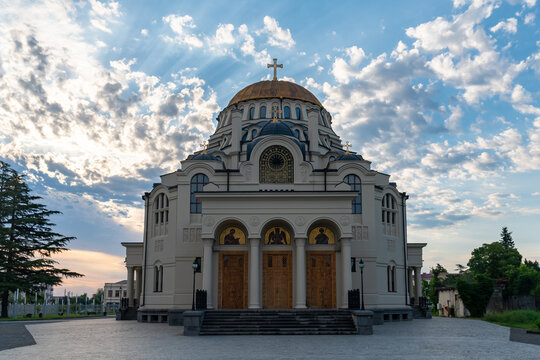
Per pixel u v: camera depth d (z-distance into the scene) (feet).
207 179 157.28
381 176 171.32
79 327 130.82
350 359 62.69
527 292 217.36
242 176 148.77
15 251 201.46
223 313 111.96
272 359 62.69
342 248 132.57
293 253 138.10
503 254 310.24
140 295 176.86
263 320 109.19
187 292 150.41
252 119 193.77
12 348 78.02
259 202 133.90
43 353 70.74
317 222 137.39
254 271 130.72
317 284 137.69
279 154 148.97
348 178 157.28
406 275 167.53
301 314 111.96
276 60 211.20
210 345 80.53
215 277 137.49
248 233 132.46
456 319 175.01
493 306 195.21
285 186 146.92
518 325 133.90
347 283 130.21
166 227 162.30
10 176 215.51
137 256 182.80
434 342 84.69
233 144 170.60
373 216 154.61
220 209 133.59
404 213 173.17
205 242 132.57
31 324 148.56
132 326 133.80
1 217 205.87
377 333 104.32
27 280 201.16
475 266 318.04
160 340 90.38
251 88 206.28
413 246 183.62
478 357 65.10
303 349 74.02
